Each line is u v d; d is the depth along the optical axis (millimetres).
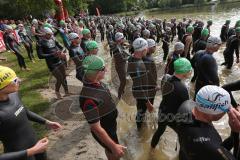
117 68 4133
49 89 8578
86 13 45438
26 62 13141
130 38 16094
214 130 2471
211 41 5203
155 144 5117
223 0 74625
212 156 2271
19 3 31891
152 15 60375
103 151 5277
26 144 3252
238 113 2555
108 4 77938
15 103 3189
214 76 5309
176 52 6465
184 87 4195
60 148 5414
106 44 18297
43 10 30375
